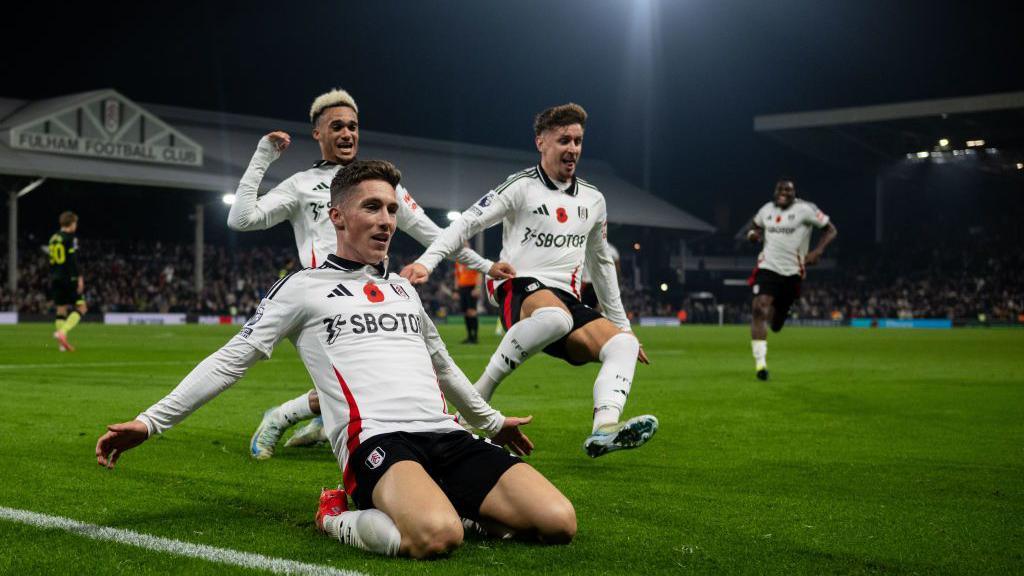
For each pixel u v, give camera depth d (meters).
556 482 4.45
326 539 3.32
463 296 19.75
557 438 5.92
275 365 12.38
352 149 5.25
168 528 3.46
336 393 3.42
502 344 5.19
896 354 16.64
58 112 35.94
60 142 36.03
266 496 4.06
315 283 3.50
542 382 10.19
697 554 3.18
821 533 3.48
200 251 40.53
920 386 9.80
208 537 3.33
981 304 51.69
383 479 3.18
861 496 4.16
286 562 2.99
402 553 3.07
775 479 4.55
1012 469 4.86
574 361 5.25
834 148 50.28
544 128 5.41
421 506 3.06
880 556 3.18
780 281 11.27
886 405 7.93
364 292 3.54
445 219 48.12
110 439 3.23
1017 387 9.71
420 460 3.31
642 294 54.59
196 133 44.09
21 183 35.59
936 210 58.78
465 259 5.28
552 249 5.38
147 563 2.98
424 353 3.59
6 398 7.76
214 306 41.31
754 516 3.75
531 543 3.30
